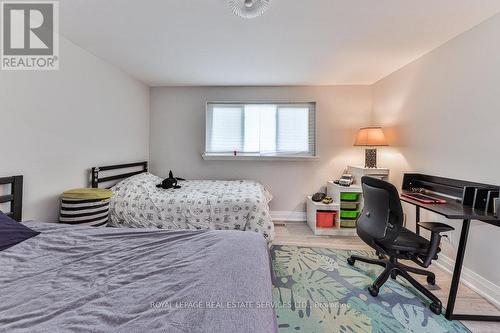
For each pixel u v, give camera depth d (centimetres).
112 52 238
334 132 356
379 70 289
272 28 192
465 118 194
